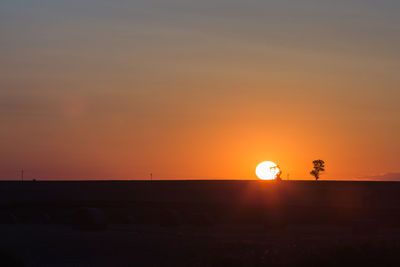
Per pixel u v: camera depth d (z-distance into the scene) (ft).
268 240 190.39
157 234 234.17
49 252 165.37
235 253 130.82
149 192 559.79
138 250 166.61
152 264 131.03
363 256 110.22
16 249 173.27
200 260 122.72
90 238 209.77
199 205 412.16
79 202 440.86
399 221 326.03
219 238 208.44
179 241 192.03
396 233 253.03
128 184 632.38
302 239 194.80
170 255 150.00
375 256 109.81
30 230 267.18
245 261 112.16
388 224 315.17
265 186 613.52
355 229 259.19
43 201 462.19
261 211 357.61
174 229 285.84
